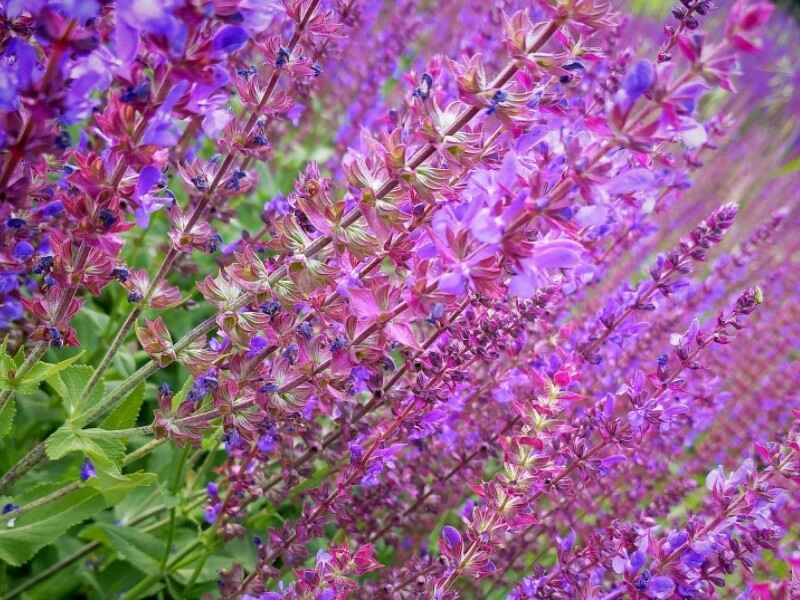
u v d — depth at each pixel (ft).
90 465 1.30
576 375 1.22
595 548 1.25
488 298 1.18
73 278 1.08
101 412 1.15
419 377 1.24
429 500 1.42
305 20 1.20
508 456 1.19
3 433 1.18
